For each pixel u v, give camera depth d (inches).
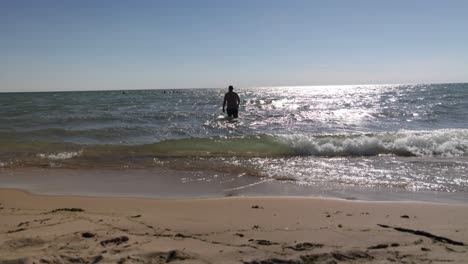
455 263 129.3
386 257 135.1
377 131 547.8
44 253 135.3
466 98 1277.1
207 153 398.0
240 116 760.3
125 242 149.6
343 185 267.1
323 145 409.7
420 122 659.4
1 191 251.8
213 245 147.3
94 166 342.0
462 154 381.7
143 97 1980.8
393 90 2591.0
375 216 189.3
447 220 180.5
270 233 163.0
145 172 317.1
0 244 144.6
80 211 201.2
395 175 295.1
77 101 1563.7
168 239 154.1
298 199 226.7
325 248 143.9
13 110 963.3
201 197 237.3
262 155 388.5
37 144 447.2
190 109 973.2
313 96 1892.2
